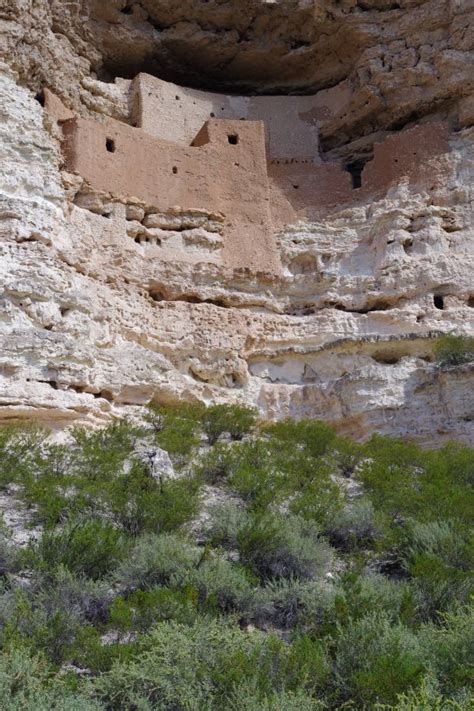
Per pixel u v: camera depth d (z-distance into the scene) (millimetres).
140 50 28156
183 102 27703
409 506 16141
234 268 25172
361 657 10562
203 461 17969
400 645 10742
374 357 24297
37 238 21750
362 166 28797
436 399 22391
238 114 28547
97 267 23156
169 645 10312
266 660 10422
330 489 17062
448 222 25875
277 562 13820
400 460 19438
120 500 14852
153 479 16234
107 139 24719
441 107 27656
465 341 23031
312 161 28438
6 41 23656
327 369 24438
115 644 10641
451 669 10430
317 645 10859
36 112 23453
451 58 27203
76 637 10961
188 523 15125
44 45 24719
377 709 9828
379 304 25422
